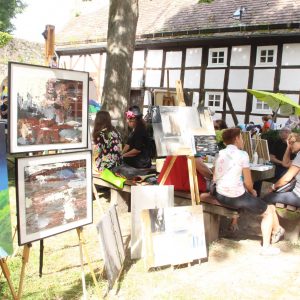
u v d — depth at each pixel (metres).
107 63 7.96
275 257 4.39
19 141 2.84
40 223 2.94
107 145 5.89
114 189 5.79
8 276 2.99
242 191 4.44
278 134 7.30
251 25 13.62
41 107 2.96
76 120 3.22
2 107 11.16
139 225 4.25
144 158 6.23
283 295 3.57
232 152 4.46
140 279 3.80
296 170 4.74
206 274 3.96
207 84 14.77
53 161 3.01
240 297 3.52
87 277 3.80
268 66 13.42
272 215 4.48
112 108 7.86
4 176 2.72
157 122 4.41
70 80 3.15
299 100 12.88
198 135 4.60
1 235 2.70
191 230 4.16
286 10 13.73
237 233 5.19
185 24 15.83
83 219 3.27
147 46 16.34
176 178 4.92
